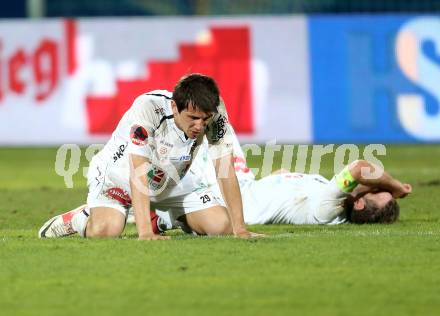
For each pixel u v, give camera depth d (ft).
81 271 69.97
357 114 203.21
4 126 203.21
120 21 202.18
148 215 82.43
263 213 100.37
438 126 201.77
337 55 203.10
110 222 85.46
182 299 61.72
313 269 70.13
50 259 74.28
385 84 202.49
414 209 112.68
